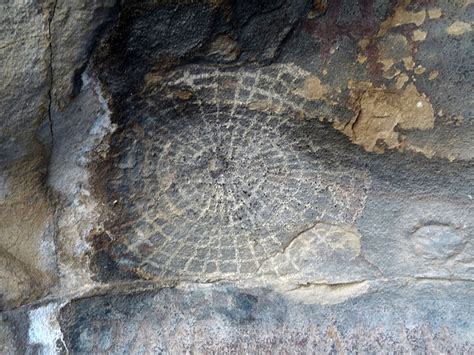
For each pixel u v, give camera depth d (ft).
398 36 3.07
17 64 2.66
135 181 3.32
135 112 3.18
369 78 3.18
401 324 3.43
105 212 3.34
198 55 3.09
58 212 3.28
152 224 3.40
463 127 3.16
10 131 2.85
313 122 3.31
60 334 3.30
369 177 3.37
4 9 2.51
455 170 3.25
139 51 2.98
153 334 3.43
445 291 3.42
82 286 3.38
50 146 3.06
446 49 3.05
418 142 3.25
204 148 3.36
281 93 3.26
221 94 3.24
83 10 2.66
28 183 3.11
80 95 2.97
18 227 3.17
